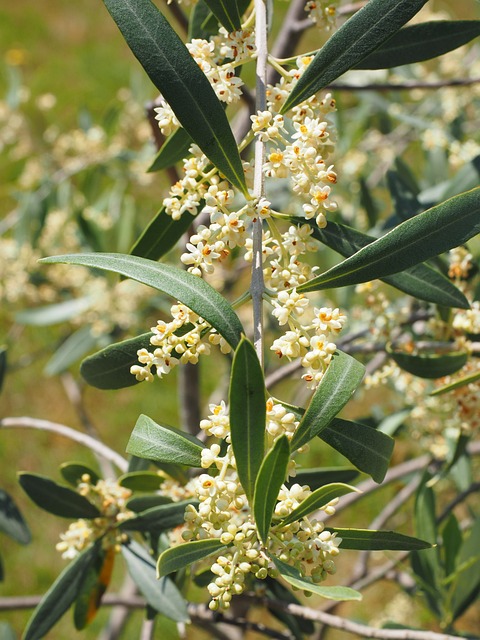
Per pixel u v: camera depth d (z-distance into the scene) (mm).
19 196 1121
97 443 631
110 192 1157
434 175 855
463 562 616
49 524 1553
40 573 1473
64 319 1000
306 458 1531
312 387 407
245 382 379
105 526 547
